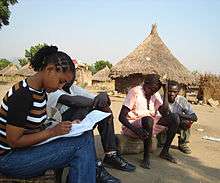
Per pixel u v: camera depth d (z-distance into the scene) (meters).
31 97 2.55
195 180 4.16
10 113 2.51
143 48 20.39
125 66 19.69
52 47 2.65
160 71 18.66
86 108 3.57
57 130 2.68
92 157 2.76
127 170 4.12
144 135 4.33
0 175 2.70
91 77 43.25
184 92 19.64
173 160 4.80
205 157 5.38
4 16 28.61
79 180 2.69
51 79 2.56
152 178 4.01
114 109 14.23
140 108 4.65
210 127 9.75
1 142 2.62
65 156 2.69
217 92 24.64
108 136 4.03
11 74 47.88
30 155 2.64
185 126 5.46
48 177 2.79
